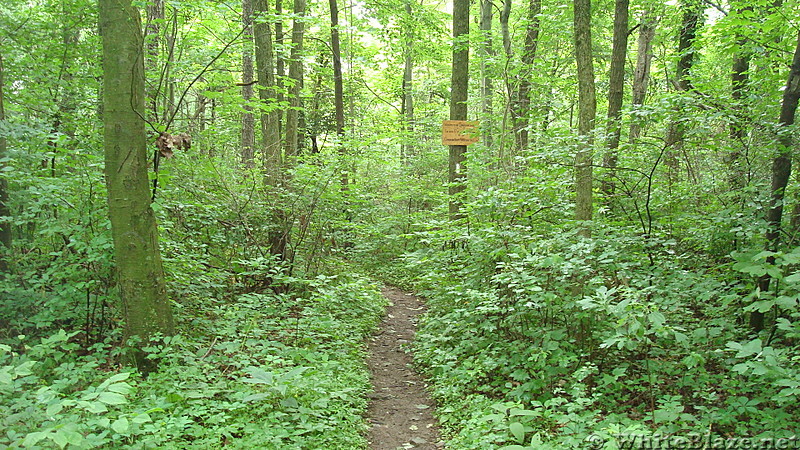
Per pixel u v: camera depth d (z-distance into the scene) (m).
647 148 7.13
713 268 5.54
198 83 8.33
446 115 17.22
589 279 5.39
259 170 8.46
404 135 14.08
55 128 6.67
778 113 5.83
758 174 6.03
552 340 5.13
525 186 7.04
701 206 6.93
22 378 3.82
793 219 5.55
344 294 8.09
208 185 7.89
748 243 5.66
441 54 14.77
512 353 5.50
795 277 3.67
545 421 4.31
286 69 15.30
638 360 5.09
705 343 4.95
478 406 4.84
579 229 5.58
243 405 4.21
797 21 5.79
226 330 5.73
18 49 6.56
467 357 6.08
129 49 4.69
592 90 5.80
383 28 13.20
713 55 10.88
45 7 6.67
